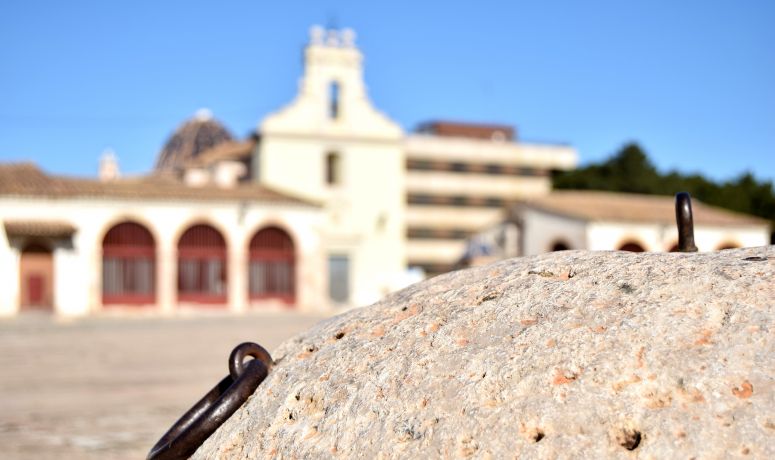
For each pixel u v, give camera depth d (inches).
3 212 1571.1
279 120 2126.0
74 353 839.7
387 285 1961.1
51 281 1595.7
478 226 2657.5
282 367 141.1
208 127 3786.9
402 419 110.5
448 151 2640.3
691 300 108.5
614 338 105.8
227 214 1737.2
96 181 1739.7
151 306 1675.7
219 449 130.3
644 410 97.3
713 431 92.8
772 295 105.8
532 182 2728.8
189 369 705.6
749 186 2465.6
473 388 108.3
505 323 117.9
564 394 102.0
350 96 2178.9
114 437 420.8
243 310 1740.9
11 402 528.4
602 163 2603.3
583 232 1718.8
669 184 2481.5
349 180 2171.5
